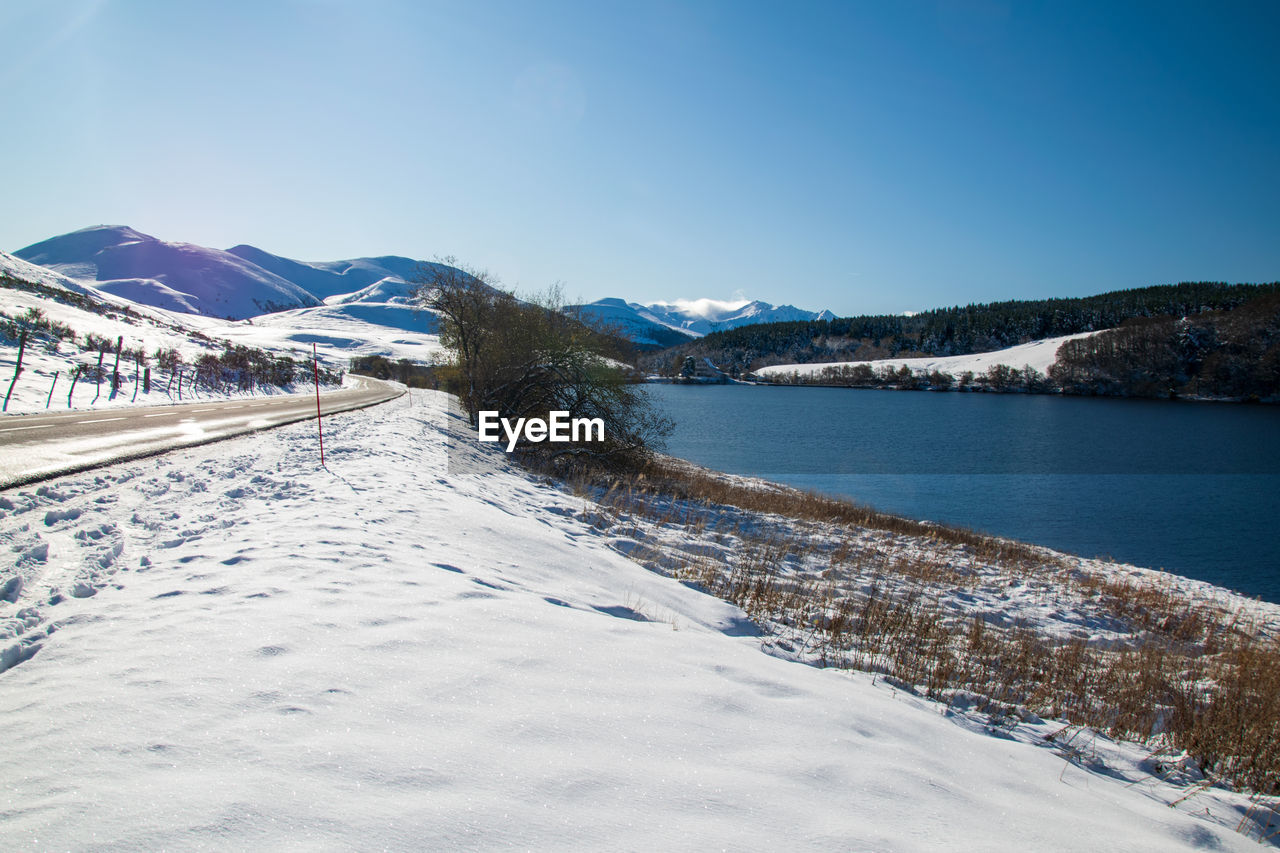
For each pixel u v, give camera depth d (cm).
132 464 920
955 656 649
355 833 178
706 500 1638
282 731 231
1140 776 408
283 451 1134
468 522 721
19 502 650
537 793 211
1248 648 920
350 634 329
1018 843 238
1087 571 1487
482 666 310
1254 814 364
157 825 174
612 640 398
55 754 212
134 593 409
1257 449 4759
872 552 1312
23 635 345
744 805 223
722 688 341
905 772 279
